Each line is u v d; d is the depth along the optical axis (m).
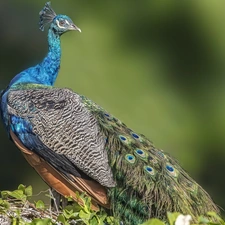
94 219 10.36
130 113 23.22
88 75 23.22
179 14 24.92
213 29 24.97
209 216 10.96
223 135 24.59
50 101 12.37
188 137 23.94
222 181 24.44
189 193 11.27
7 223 10.16
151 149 11.92
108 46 24.00
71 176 11.64
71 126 11.99
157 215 11.02
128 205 11.16
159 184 11.23
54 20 13.66
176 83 24.84
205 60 25.06
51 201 11.77
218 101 24.94
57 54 13.65
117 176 11.41
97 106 12.46
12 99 12.55
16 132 12.30
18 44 25.25
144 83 23.89
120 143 11.73
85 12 24.70
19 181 24.14
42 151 11.93
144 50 24.61
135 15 24.88
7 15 25.42
